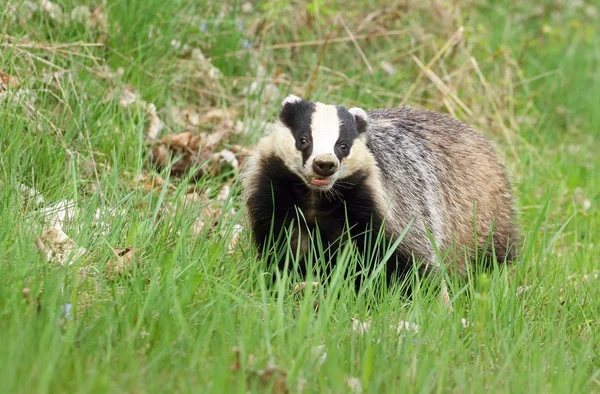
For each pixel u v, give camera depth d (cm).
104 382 605
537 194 1509
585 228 1338
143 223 975
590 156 1756
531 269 1127
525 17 2142
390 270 1020
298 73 1630
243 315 809
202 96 1452
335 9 1761
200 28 1535
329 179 934
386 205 1015
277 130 998
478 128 1642
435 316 852
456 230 1126
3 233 883
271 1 1684
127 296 799
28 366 638
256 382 668
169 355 710
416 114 1180
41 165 1123
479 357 781
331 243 1016
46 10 1375
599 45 2155
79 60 1334
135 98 1310
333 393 674
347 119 986
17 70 1233
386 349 764
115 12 1427
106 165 1173
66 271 810
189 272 851
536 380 736
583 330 945
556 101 1930
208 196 1193
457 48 1734
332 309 816
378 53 1719
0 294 749
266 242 1020
